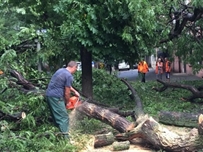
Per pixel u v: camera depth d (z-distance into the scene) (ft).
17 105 21.93
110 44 26.07
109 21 24.56
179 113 23.21
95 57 30.30
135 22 24.62
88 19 24.00
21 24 31.94
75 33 24.08
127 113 24.25
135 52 27.14
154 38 28.14
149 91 37.81
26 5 29.89
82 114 23.07
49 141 18.74
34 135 19.48
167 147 17.51
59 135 19.98
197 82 46.83
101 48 25.71
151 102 30.63
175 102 31.01
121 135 19.88
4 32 31.27
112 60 27.76
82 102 22.68
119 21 25.04
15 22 32.32
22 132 18.76
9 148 17.02
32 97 21.45
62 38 27.07
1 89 23.81
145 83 47.73
